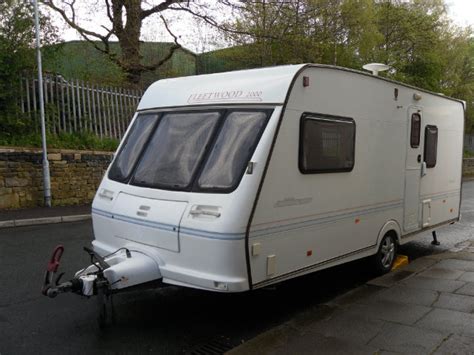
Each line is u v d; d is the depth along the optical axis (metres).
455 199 8.48
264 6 18.08
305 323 4.55
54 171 11.67
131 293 5.63
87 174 12.34
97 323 4.71
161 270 4.50
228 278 4.09
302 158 4.67
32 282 5.88
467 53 30.00
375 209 6.04
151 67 17.98
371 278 6.36
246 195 4.13
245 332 4.60
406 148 6.66
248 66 19.36
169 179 4.71
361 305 5.02
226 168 4.35
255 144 4.30
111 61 16.42
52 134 12.32
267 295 5.69
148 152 5.17
